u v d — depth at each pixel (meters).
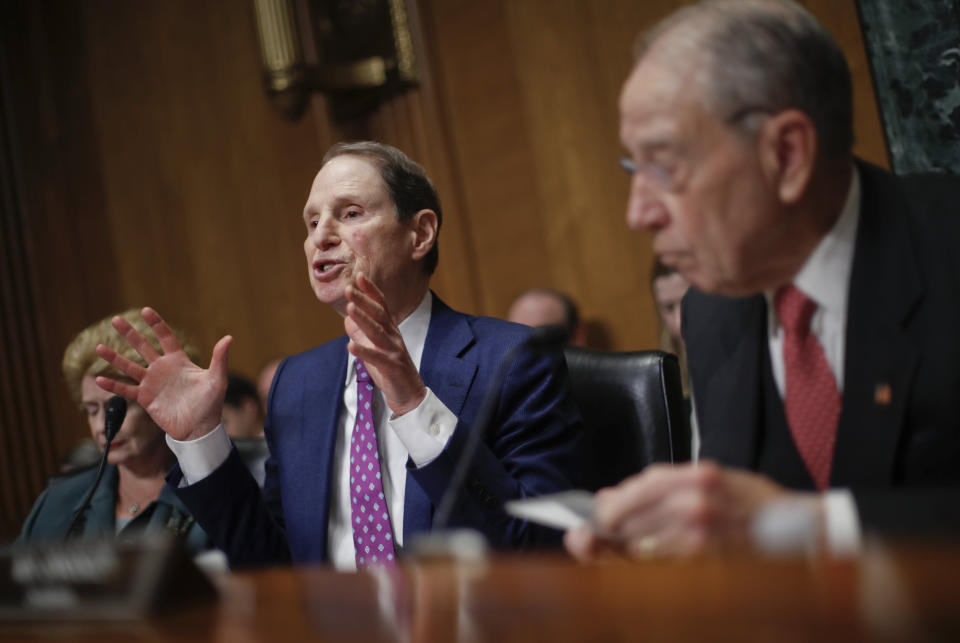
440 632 0.71
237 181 4.98
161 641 0.78
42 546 0.92
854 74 3.18
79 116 5.18
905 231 1.25
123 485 2.44
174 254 5.09
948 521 0.90
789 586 0.72
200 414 1.93
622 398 2.12
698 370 1.46
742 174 1.16
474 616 0.75
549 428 1.90
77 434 5.02
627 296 4.05
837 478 1.23
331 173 2.07
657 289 3.20
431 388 1.95
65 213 5.12
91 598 0.88
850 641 0.57
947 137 2.50
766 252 1.22
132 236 5.12
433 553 1.02
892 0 2.56
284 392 2.13
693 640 0.61
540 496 1.79
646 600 0.74
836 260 1.25
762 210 1.18
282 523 2.11
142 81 5.16
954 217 1.25
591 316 4.15
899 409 1.19
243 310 4.96
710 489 0.94
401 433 1.73
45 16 5.20
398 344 1.72
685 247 1.21
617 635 0.65
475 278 4.47
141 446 2.36
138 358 2.42
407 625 0.75
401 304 2.06
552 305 3.64
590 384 2.16
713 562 0.86
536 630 0.69
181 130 5.10
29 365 4.99
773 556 0.85
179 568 0.91
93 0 5.21
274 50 4.53
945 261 1.22
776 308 1.34
